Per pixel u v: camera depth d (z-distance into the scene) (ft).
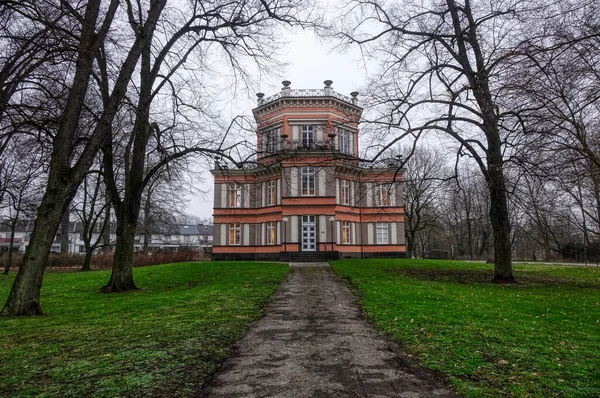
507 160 50.55
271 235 124.26
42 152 51.37
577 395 16.03
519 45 34.42
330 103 122.52
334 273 73.51
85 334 26.68
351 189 125.90
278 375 18.94
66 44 31.27
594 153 44.27
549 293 46.24
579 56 31.42
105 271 95.55
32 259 36.42
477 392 16.39
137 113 47.11
